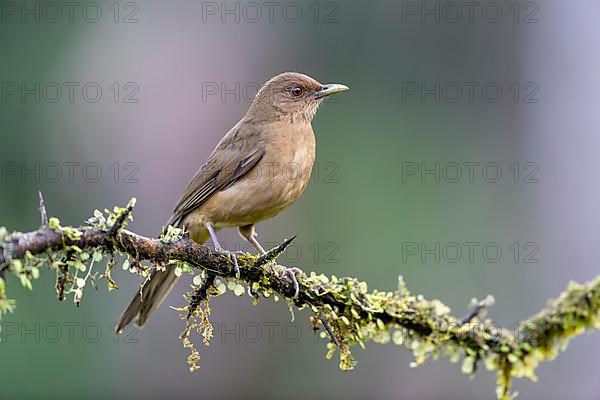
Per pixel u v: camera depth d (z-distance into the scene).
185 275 13.97
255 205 9.02
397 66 15.54
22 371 12.88
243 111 15.15
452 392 14.41
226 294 14.30
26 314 13.03
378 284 14.41
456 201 15.30
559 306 6.94
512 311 14.56
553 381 14.13
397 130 15.37
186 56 15.09
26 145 14.02
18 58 14.18
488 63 15.69
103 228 6.22
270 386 14.27
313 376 14.35
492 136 15.64
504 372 7.04
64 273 6.06
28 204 13.96
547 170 15.62
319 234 14.63
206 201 9.09
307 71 15.45
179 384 14.07
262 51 15.39
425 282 14.55
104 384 13.43
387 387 14.45
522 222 15.30
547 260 15.12
